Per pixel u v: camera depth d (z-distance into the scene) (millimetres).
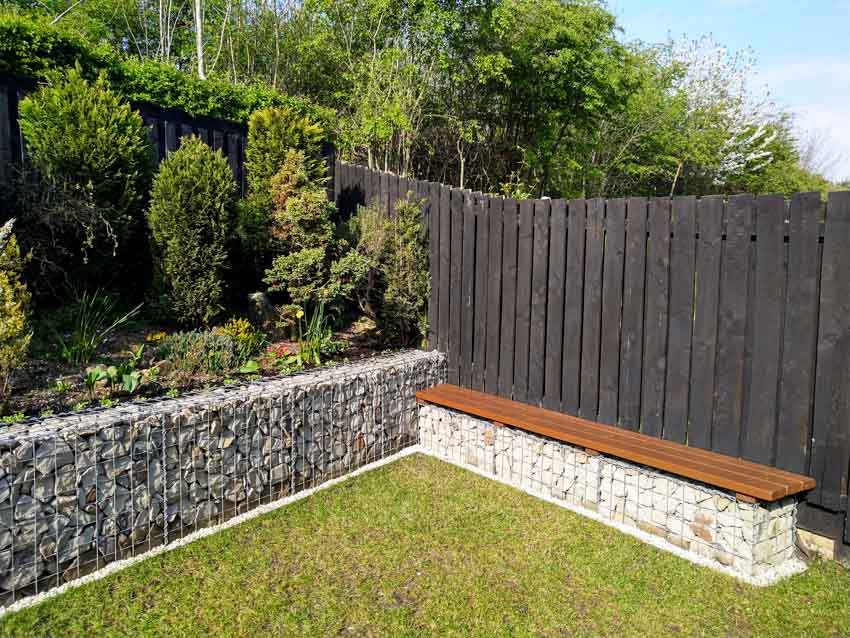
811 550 3592
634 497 3975
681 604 3086
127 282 5977
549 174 17875
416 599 3102
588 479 4258
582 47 15469
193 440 3814
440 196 6199
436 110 15062
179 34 18719
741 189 22484
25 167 5184
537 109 16250
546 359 5160
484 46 14727
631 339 4488
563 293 5000
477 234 5766
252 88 9367
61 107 5152
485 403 5215
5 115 5281
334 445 4836
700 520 3600
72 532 3242
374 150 13500
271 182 6379
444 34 13656
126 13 18781
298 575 3311
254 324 6164
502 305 5555
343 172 7859
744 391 3828
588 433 4363
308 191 6156
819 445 3475
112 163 5363
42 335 4871
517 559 3535
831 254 3363
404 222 6258
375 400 5234
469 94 15586
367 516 4094
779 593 3186
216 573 3318
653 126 19562
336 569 3385
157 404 3861
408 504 4305
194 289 5566
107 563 3408
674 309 4191
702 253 4008
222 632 2781
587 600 3121
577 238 4852
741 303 3805
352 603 3047
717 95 21703
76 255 5410
